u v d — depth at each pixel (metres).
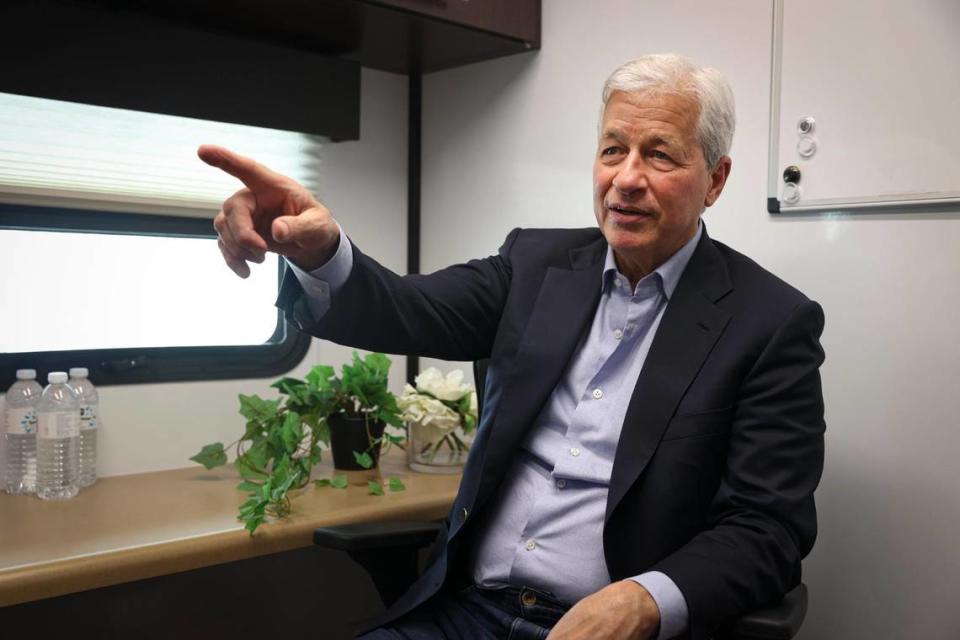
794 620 1.33
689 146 1.49
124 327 2.16
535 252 1.77
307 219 1.30
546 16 2.34
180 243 2.23
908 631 1.73
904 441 1.73
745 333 1.49
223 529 1.65
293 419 1.96
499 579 1.54
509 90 2.44
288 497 1.90
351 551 1.61
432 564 1.65
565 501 1.52
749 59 1.94
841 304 1.81
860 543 1.79
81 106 1.99
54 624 2.01
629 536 1.44
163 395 2.18
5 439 1.95
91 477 2.02
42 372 2.00
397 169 2.66
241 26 2.18
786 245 1.89
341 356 2.54
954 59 1.63
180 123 2.14
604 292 1.65
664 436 1.46
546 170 2.35
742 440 1.45
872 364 1.77
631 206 1.50
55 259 2.04
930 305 1.69
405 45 2.35
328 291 1.44
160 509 1.80
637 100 1.50
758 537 1.37
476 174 2.54
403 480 2.12
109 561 1.48
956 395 1.66
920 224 1.70
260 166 1.29
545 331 1.63
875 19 1.73
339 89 2.31
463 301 1.69
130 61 1.95
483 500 1.57
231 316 2.33
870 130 1.75
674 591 1.28
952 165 1.64
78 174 2.01
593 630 1.23
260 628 2.34
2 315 1.98
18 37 1.81
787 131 1.87
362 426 2.19
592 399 1.57
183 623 2.20
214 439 2.27
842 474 1.82
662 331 1.53
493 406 1.63
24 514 1.75
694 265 1.58
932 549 1.70
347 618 2.52
